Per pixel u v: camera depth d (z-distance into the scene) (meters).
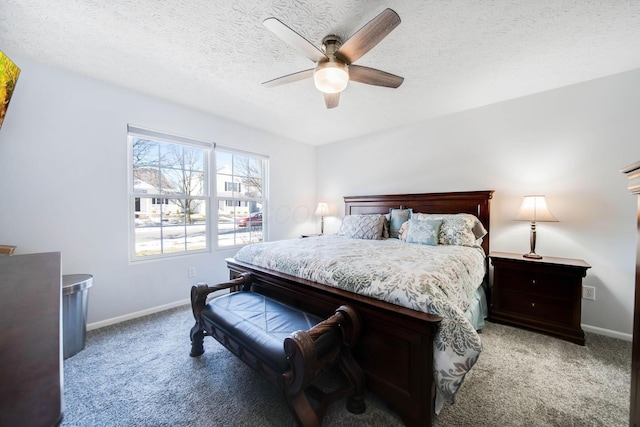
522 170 2.60
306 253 2.03
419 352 1.18
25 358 0.42
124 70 2.12
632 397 1.02
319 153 4.57
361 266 1.60
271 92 2.51
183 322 2.38
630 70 2.10
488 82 2.29
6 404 0.32
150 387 1.51
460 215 2.72
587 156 2.28
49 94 2.04
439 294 1.26
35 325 0.54
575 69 2.09
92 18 1.53
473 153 2.91
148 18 1.53
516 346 1.98
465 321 1.14
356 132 3.81
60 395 0.36
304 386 1.08
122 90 2.40
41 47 1.81
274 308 1.65
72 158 2.15
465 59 1.94
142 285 2.55
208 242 3.13
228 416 1.30
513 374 1.64
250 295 1.89
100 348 1.93
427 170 3.27
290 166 4.15
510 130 2.67
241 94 2.56
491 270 2.68
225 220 3.32
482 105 2.81
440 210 3.06
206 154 3.11
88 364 1.73
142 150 2.62
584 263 2.11
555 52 1.86
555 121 2.42
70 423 1.25
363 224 3.19
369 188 3.89
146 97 2.55
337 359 1.31
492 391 1.48
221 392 1.47
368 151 3.88
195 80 2.29
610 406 1.36
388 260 1.75
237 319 1.50
